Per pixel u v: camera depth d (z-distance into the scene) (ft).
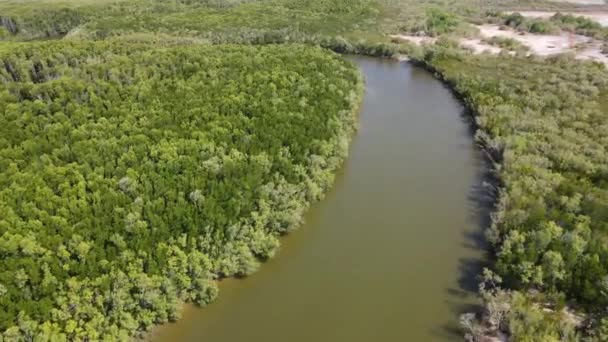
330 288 176.14
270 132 230.89
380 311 166.40
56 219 165.48
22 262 148.77
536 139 254.47
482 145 271.90
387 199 227.40
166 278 159.12
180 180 191.72
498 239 189.47
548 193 208.33
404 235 203.21
